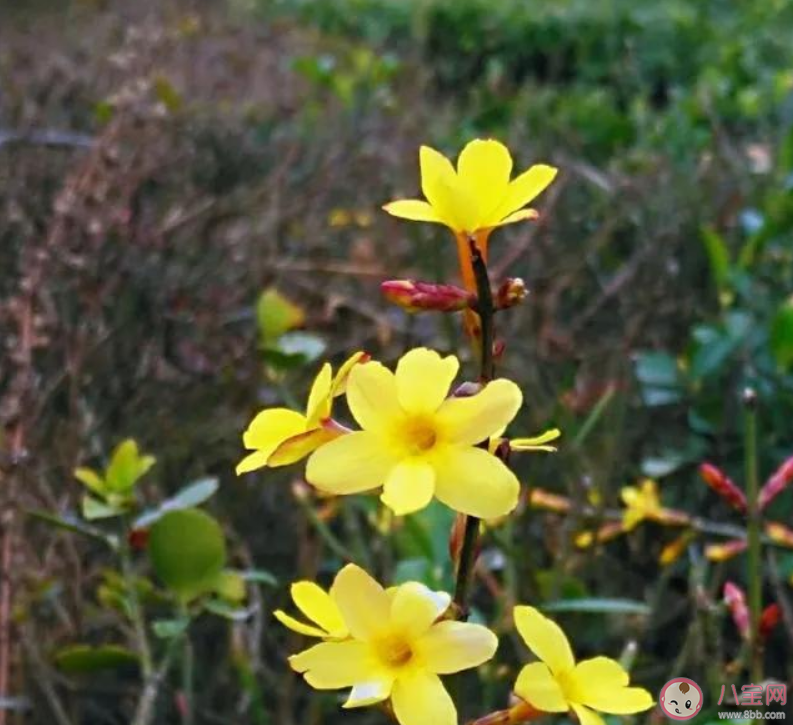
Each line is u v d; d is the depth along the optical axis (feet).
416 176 1.94
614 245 1.85
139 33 1.97
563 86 4.34
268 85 2.75
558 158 1.92
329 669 0.64
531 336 1.53
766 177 1.85
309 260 1.70
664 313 1.61
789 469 0.91
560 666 0.68
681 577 1.42
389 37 4.63
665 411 1.53
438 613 0.64
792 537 1.06
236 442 1.47
